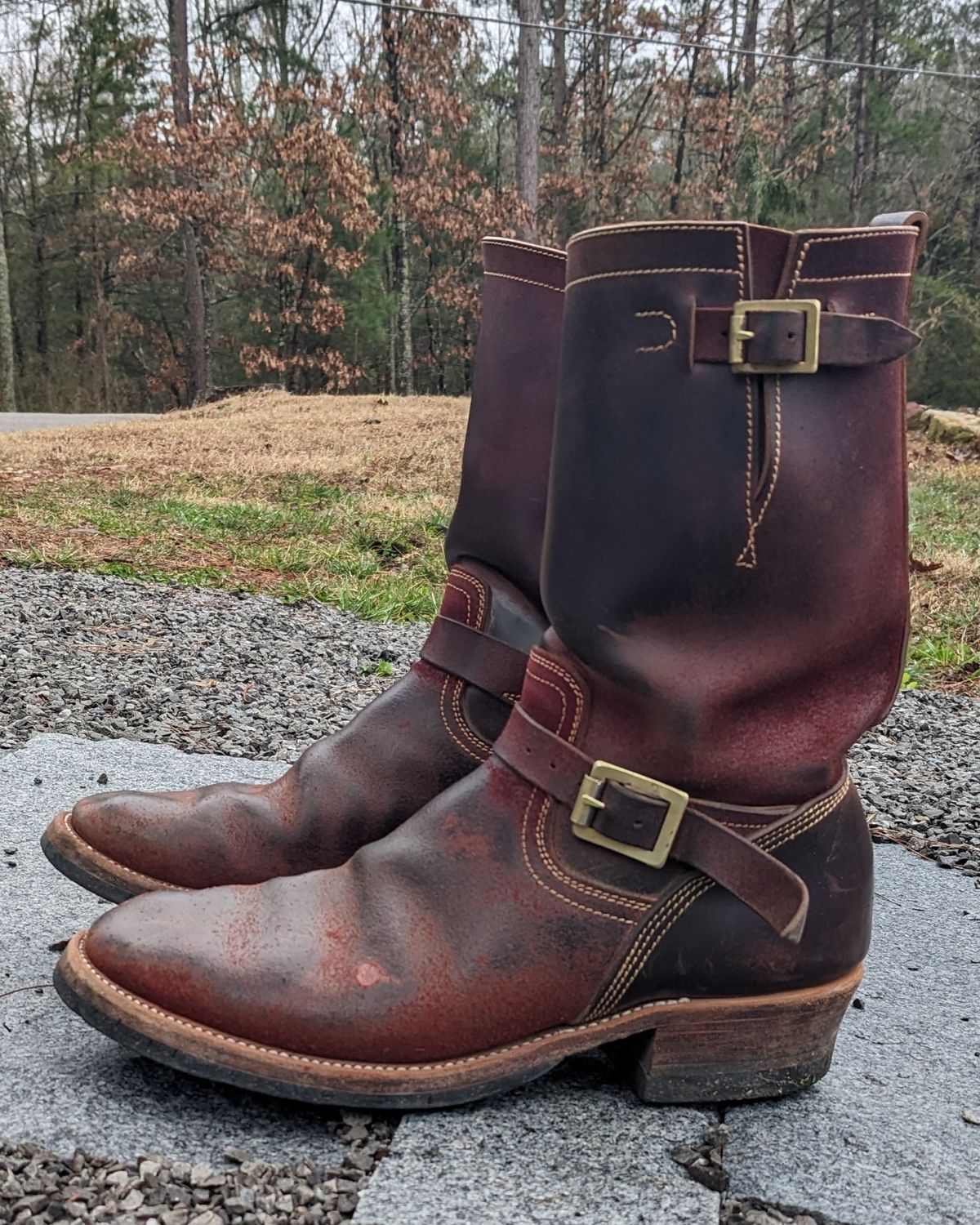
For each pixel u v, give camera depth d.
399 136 24.34
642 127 26.23
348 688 3.00
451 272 27.20
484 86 27.00
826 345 0.85
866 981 1.33
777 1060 0.98
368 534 5.90
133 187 25.36
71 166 25.77
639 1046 0.98
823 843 0.96
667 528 0.88
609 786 0.92
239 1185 0.85
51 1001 1.11
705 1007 0.95
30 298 28.89
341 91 23.05
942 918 1.55
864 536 0.91
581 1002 0.94
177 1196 0.83
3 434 10.91
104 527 5.68
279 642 3.53
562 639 0.95
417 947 0.92
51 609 3.70
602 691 0.94
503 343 1.25
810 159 25.94
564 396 0.93
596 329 0.90
